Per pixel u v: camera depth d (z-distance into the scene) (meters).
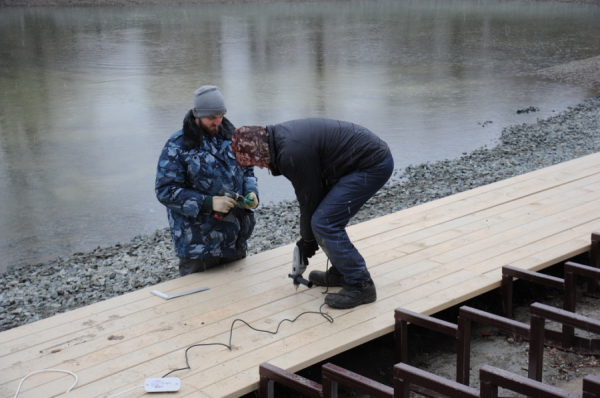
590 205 5.84
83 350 3.53
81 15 42.00
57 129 13.86
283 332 3.68
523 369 3.88
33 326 3.82
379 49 27.66
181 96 17.42
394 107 15.99
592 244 4.88
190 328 3.76
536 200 6.05
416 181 9.69
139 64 23.45
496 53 26.38
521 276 4.28
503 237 5.12
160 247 7.38
